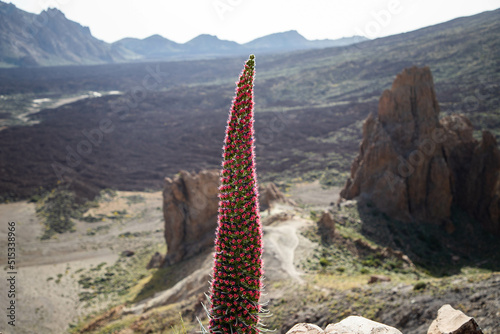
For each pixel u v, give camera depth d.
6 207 103.88
